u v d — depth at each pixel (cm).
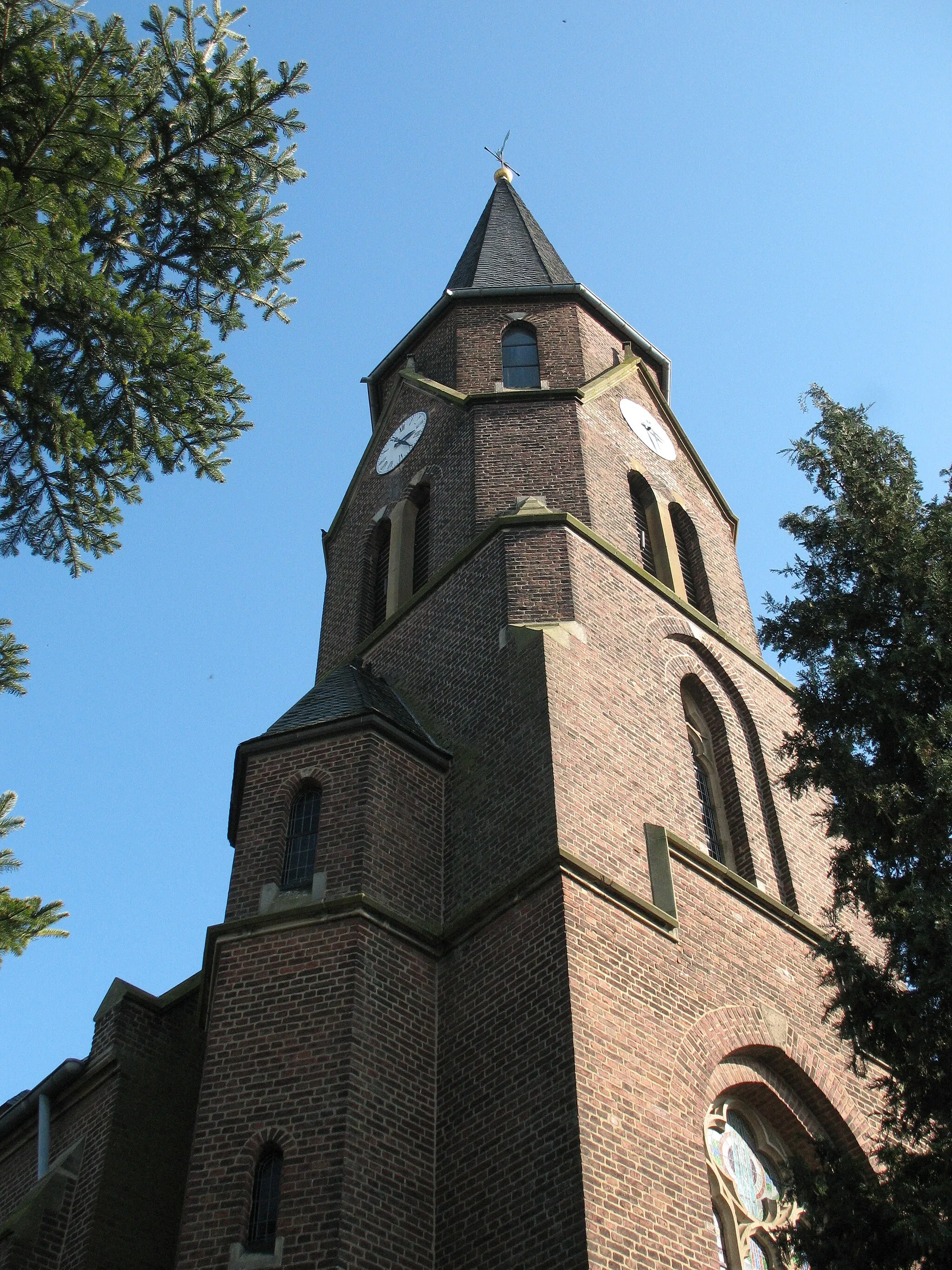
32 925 1078
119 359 1369
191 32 1424
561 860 1656
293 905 1770
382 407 3300
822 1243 1275
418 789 1958
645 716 2089
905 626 1503
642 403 2942
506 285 3231
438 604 2339
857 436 1719
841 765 1475
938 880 1370
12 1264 1727
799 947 1988
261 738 2033
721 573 2750
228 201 1444
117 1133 1877
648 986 1645
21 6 1238
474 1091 1566
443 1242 1471
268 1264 1398
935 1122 1327
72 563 1459
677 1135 1528
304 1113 1522
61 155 1226
